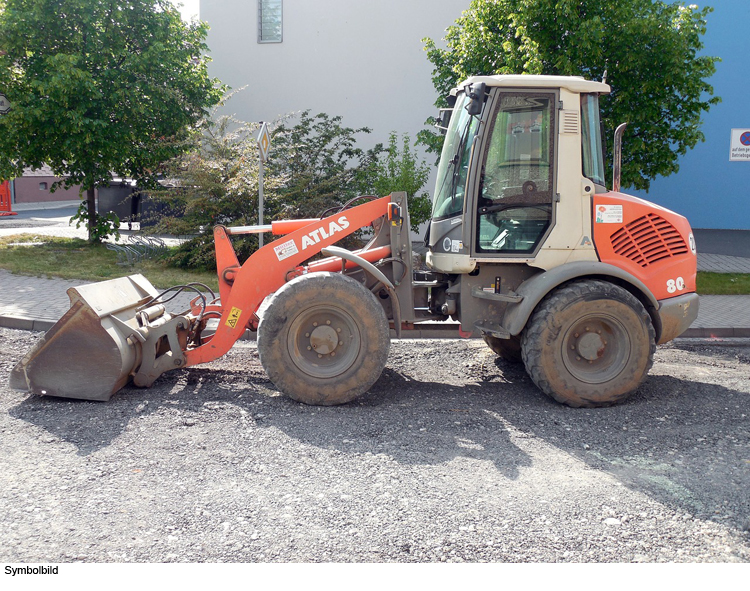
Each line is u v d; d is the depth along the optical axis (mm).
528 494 3566
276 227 5914
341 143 14766
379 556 2918
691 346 7547
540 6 10492
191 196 11875
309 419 4738
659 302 5465
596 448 4305
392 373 6145
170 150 13859
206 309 5777
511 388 5738
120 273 11141
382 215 5574
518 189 5301
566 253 5355
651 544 3074
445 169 5781
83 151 13352
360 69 17828
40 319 7656
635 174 11172
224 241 5785
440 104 12305
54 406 4883
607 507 3428
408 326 5777
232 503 3395
